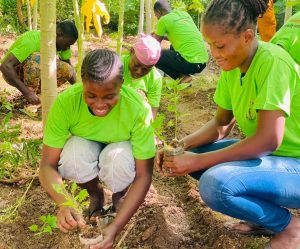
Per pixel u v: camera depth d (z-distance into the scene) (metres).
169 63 5.86
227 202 2.23
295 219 2.38
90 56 2.16
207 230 2.77
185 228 2.83
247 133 2.44
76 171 2.51
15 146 3.67
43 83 3.18
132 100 2.44
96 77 2.11
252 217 2.29
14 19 9.21
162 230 2.72
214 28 2.07
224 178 2.20
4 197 3.13
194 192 3.17
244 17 2.05
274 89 2.13
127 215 2.34
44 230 2.54
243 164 2.26
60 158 2.52
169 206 3.03
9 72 4.56
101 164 2.52
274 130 2.14
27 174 3.39
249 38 2.12
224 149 2.28
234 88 2.39
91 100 2.23
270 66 2.17
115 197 2.73
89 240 2.17
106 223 2.50
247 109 2.33
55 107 2.44
